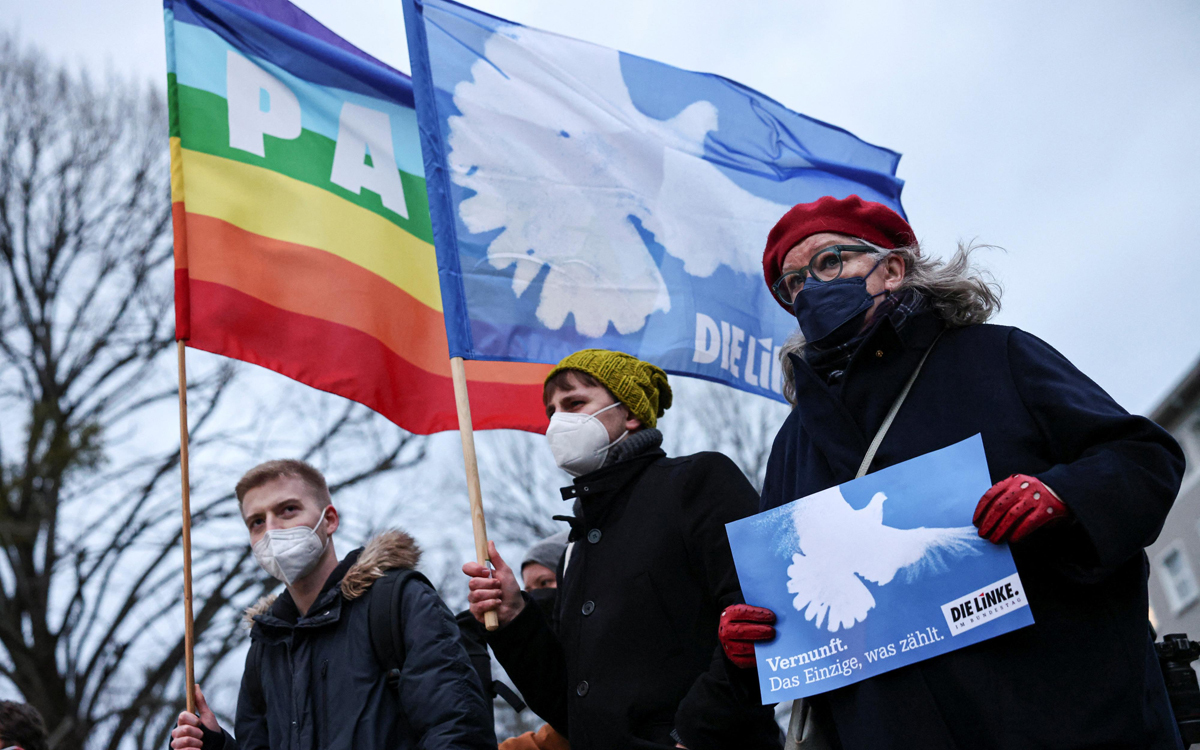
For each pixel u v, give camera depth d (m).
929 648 2.53
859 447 2.83
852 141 5.64
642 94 5.15
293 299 4.64
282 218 4.75
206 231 4.60
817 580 2.74
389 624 3.45
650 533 3.52
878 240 3.14
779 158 5.41
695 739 3.00
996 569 2.50
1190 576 20.30
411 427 4.72
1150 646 2.54
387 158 5.10
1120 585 2.47
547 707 3.69
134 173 17.30
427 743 3.23
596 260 4.73
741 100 5.41
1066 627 2.46
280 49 5.04
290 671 3.52
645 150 5.04
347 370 4.60
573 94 4.97
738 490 3.52
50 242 16.48
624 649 3.39
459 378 4.18
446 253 4.39
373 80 5.20
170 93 4.71
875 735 2.55
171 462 15.05
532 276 4.54
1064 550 2.48
